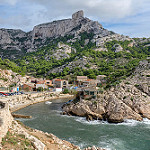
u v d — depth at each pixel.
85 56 197.00
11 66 151.62
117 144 36.47
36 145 24.80
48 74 185.25
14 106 71.12
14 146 22.62
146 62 84.56
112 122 52.31
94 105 58.44
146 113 55.62
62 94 114.38
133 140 38.81
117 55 190.75
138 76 73.31
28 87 115.50
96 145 35.69
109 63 174.25
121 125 49.88
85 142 37.16
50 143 29.97
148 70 76.25
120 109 54.97
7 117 28.34
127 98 60.00
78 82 140.50
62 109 69.12
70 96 112.12
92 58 196.50
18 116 57.03
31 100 86.88
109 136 41.03
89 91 63.78
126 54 191.88
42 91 116.12
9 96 81.50
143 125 49.72
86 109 57.97
